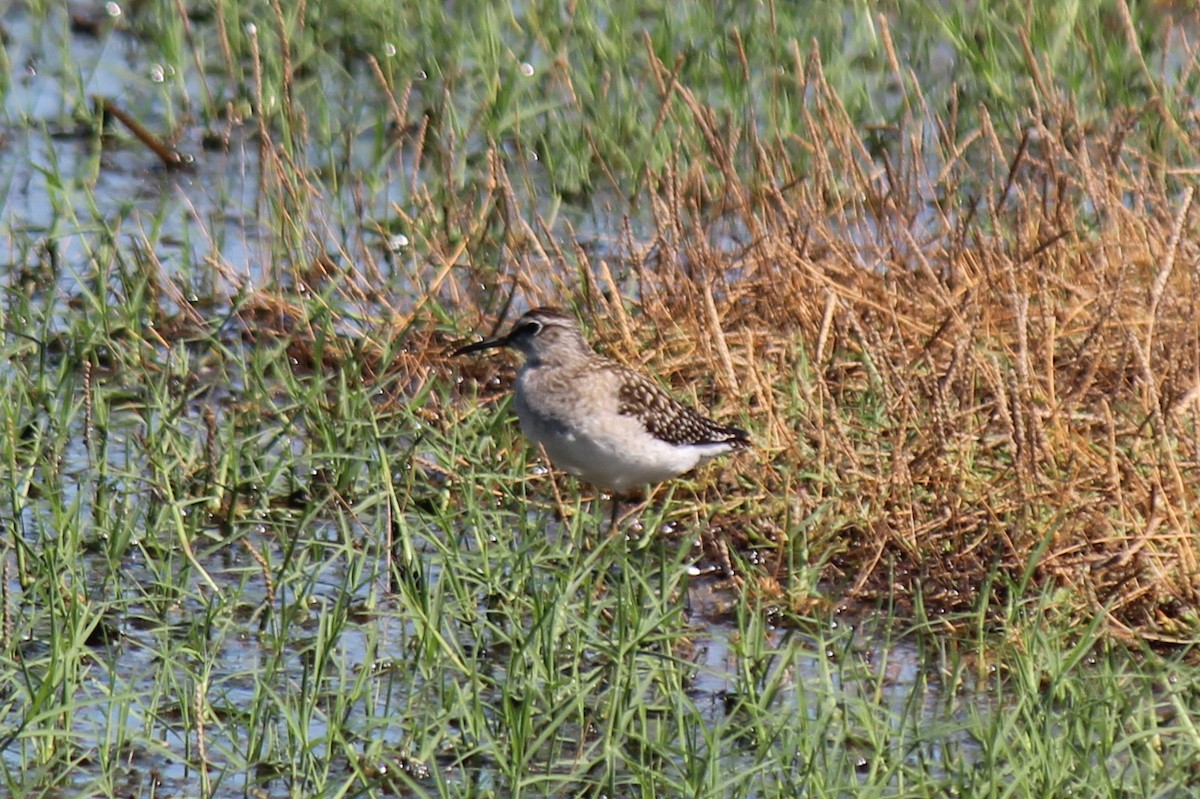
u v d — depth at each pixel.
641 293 15.86
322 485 13.77
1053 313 14.36
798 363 14.51
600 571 12.31
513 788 9.66
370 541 11.98
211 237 17.41
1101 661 11.45
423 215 17.66
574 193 19.45
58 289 17.48
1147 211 17.23
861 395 14.43
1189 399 12.34
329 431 13.71
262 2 23.30
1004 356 14.69
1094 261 15.82
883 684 11.38
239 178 20.34
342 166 20.06
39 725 10.01
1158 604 11.94
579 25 22.19
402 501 13.45
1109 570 12.10
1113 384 13.89
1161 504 12.09
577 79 21.16
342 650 11.17
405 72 21.94
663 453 13.07
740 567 12.49
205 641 11.04
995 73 20.83
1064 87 20.70
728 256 16.98
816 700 11.00
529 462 14.16
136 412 15.05
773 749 10.08
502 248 17.11
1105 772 9.52
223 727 10.28
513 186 19.56
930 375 13.72
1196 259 13.78
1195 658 11.56
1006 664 11.41
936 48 23.02
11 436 13.55
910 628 11.62
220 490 13.33
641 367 14.97
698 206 16.86
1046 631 11.51
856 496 13.04
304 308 16.00
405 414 14.02
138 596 12.03
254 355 15.23
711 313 14.07
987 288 15.02
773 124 19.11
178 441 13.77
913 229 16.64
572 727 10.62
